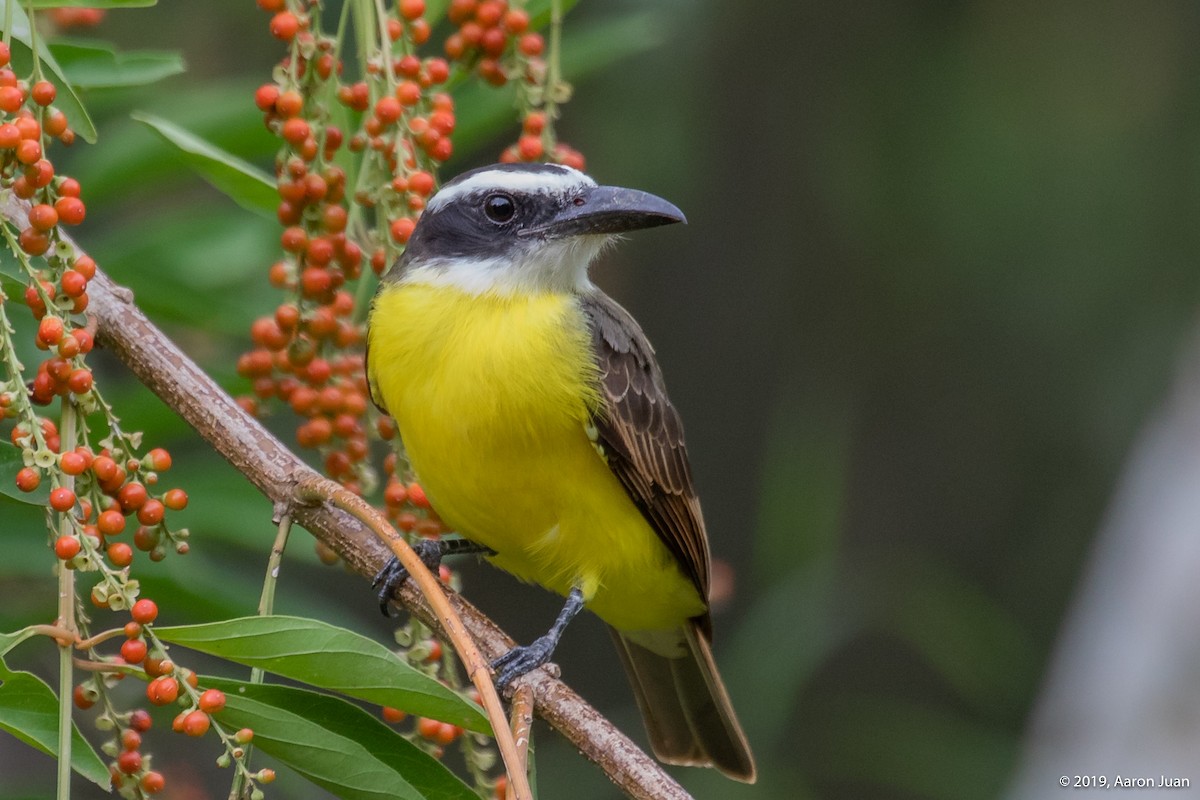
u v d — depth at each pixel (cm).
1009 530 1523
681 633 915
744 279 1475
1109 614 1404
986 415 1452
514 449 782
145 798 564
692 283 1491
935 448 1498
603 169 1172
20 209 628
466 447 780
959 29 1297
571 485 799
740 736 916
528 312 802
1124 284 1308
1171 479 1404
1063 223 1292
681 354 1525
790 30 1302
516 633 1552
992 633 1420
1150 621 1370
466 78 768
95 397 581
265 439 675
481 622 703
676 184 1182
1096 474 1458
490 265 804
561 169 816
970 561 1531
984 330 1377
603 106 1177
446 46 749
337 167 713
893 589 1420
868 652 1616
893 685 1611
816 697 1556
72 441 572
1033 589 1509
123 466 586
